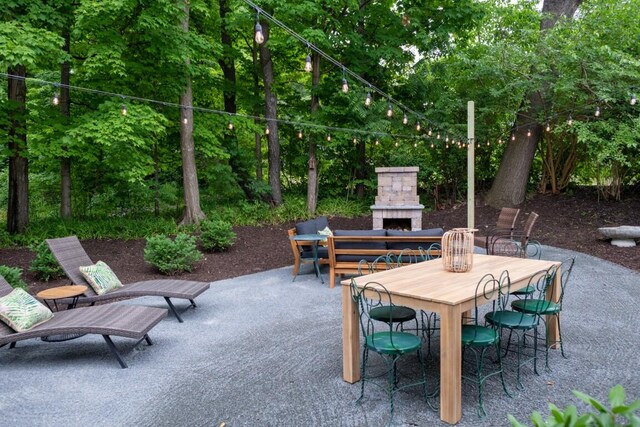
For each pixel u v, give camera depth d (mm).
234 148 12883
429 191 13992
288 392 3154
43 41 7539
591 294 5527
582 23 10438
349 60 12164
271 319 4941
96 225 10023
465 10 11211
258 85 13820
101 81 9617
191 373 3541
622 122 10148
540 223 10906
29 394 3227
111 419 2830
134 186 11484
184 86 10234
